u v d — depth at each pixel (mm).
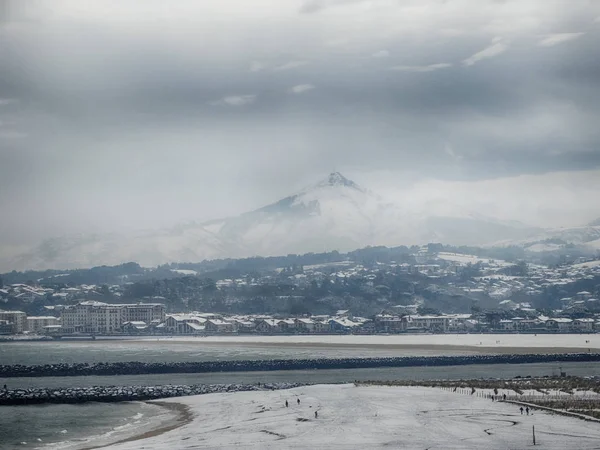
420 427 158625
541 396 197625
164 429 165375
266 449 141125
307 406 187125
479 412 174500
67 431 165625
